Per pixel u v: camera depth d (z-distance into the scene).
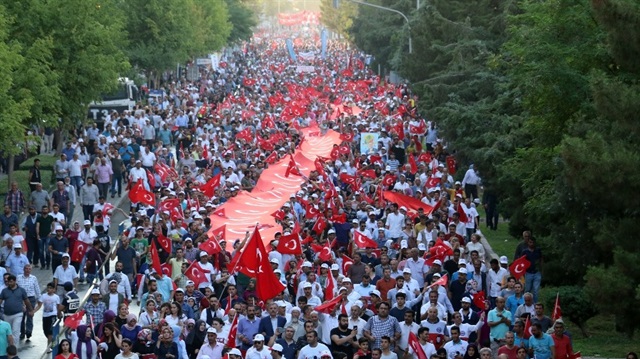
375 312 26.28
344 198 44.47
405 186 43.38
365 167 49.84
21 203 39.31
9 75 40.62
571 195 27.98
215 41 125.69
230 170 47.25
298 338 24.77
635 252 22.67
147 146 54.16
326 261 31.05
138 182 38.62
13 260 31.47
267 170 49.56
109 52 57.25
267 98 96.50
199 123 70.06
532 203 32.88
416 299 27.67
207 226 37.16
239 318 25.22
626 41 23.14
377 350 23.36
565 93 30.61
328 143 63.53
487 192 45.38
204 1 120.19
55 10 51.38
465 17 65.81
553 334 24.42
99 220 37.38
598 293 22.33
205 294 27.88
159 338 24.44
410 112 75.44
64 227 37.78
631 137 23.67
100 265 35.00
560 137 31.86
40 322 32.38
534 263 31.55
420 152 58.53
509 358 23.64
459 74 59.03
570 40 30.94
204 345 24.97
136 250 34.00
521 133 41.56
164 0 88.81
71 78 52.59
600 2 22.97
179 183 45.22
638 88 23.36
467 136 48.09
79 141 51.50
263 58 191.88
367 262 32.75
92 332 25.28
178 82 108.44
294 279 29.73
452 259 31.16
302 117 78.44
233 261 29.75
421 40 71.31
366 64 152.62
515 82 39.16
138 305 32.38
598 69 27.77
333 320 25.25
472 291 28.41
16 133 41.38
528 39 31.89
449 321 26.91
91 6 53.38
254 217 40.12
